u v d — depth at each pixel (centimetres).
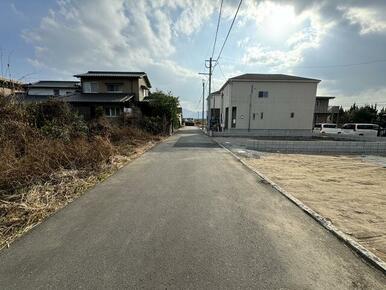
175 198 379
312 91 2228
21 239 247
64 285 178
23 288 175
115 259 212
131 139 1111
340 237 254
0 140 473
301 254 223
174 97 2070
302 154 993
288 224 289
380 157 927
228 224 286
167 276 189
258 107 2225
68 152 550
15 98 600
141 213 317
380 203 373
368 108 3666
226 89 2511
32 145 501
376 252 228
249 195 400
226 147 1129
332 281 185
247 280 185
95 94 2050
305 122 2255
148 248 231
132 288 175
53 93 2512
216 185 459
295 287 177
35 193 368
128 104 1886
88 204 351
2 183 367
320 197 401
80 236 254
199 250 228
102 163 589
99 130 993
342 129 2255
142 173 553
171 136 1867
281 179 529
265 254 222
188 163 685
